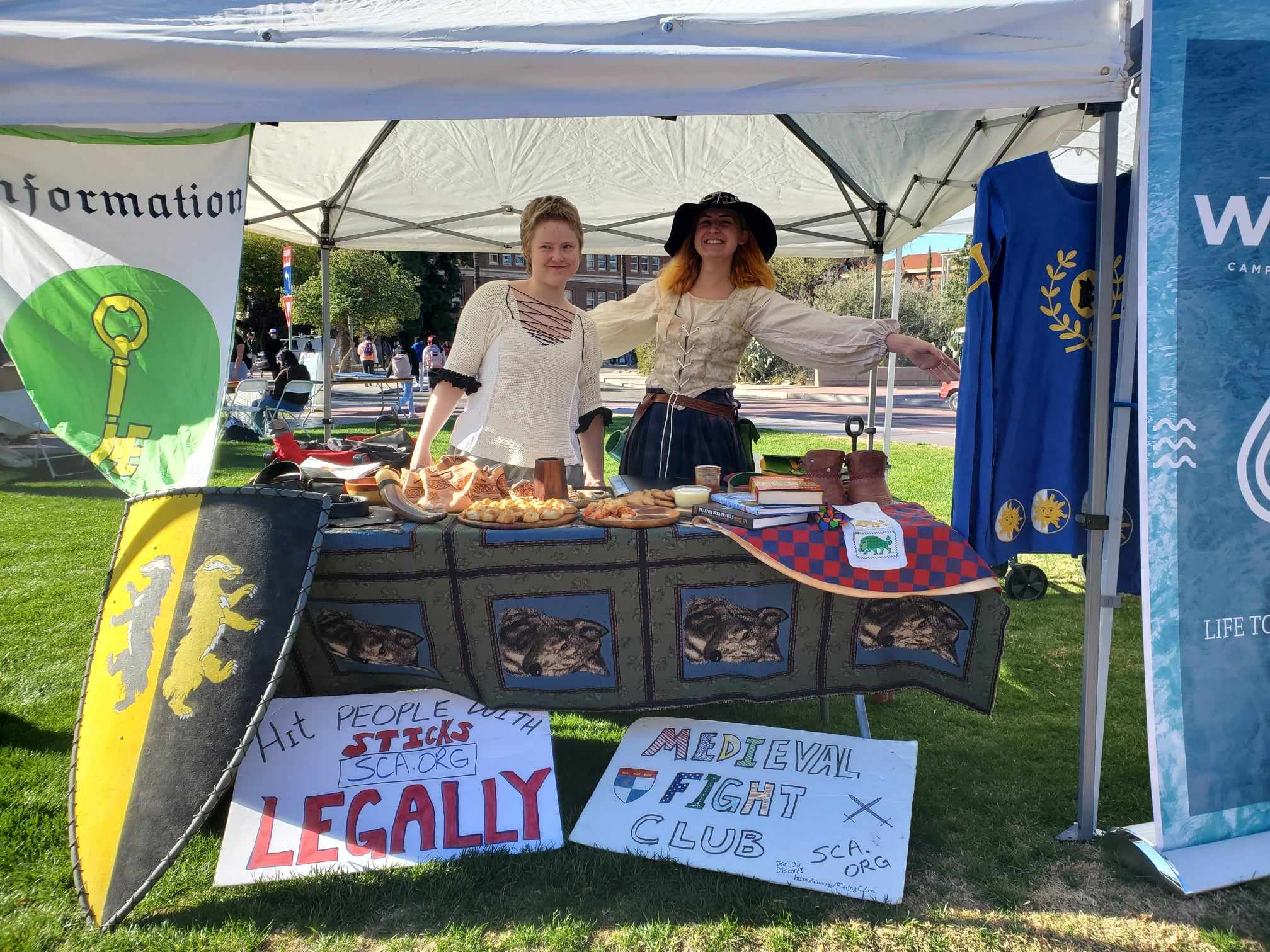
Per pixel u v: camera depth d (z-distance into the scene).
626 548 2.32
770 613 2.39
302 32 2.00
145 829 1.94
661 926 1.95
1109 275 2.15
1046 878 2.15
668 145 4.40
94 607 4.26
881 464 2.58
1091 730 2.27
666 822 2.31
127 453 2.70
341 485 2.73
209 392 2.71
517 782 2.30
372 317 21.59
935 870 2.19
